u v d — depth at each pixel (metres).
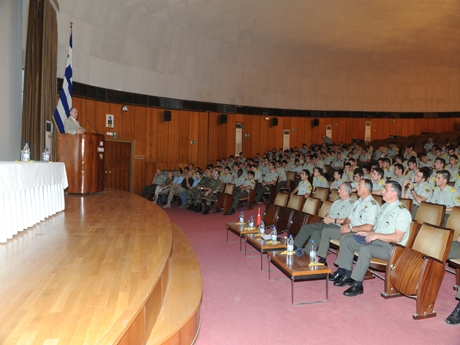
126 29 11.49
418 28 16.31
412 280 3.23
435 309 3.33
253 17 13.84
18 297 2.14
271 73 16.44
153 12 11.71
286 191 10.10
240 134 15.64
